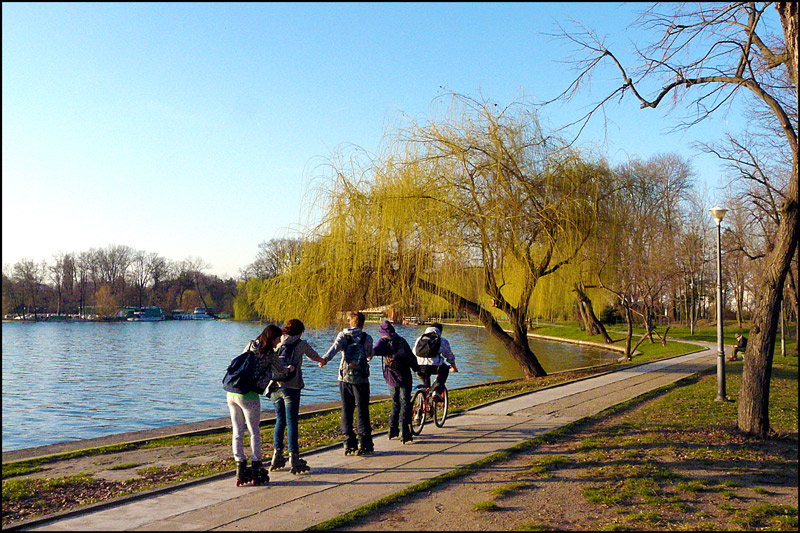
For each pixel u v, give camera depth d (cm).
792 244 1000
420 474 770
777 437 989
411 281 1847
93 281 12631
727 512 618
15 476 820
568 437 1029
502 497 674
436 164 1822
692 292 4788
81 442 1123
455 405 1427
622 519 598
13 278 11812
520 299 2041
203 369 3569
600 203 1967
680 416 1219
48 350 5372
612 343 4356
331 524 576
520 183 1825
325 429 1142
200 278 13700
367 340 905
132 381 2958
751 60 1187
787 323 5147
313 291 1886
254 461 726
